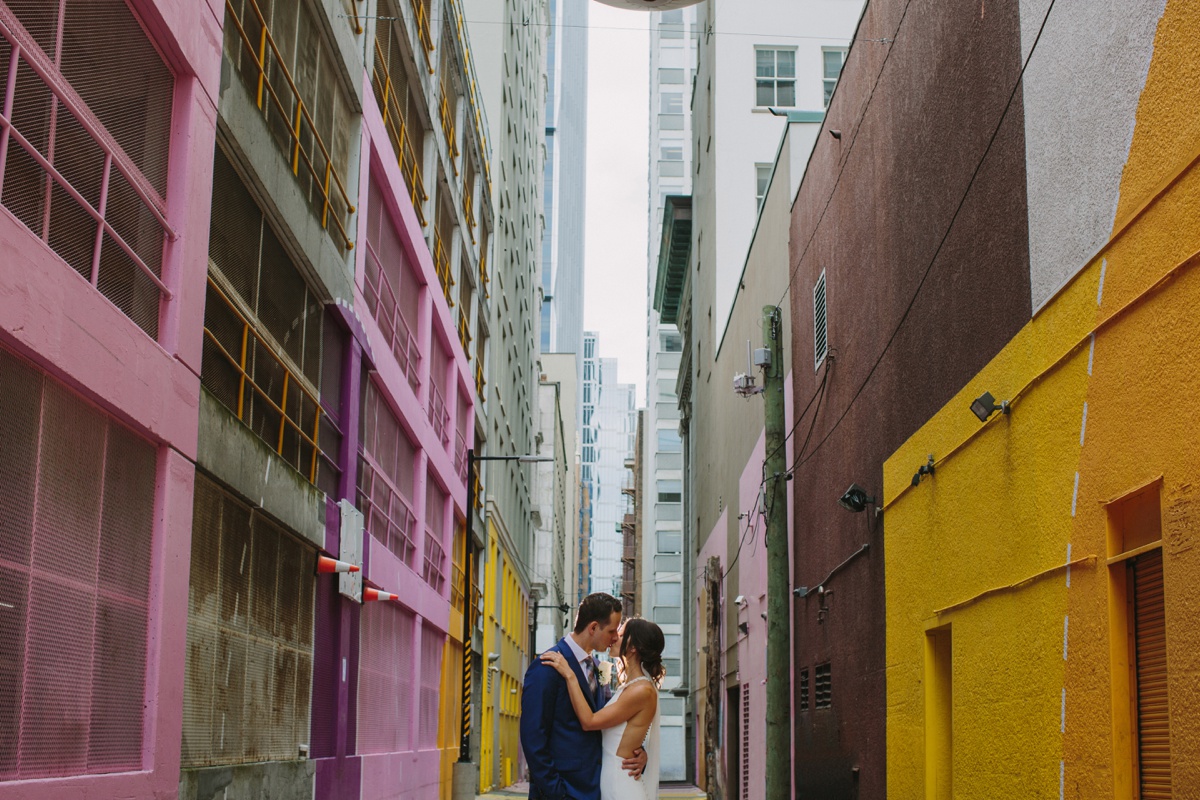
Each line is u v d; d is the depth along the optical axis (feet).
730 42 120.26
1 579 20.21
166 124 28.32
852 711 46.98
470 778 77.61
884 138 41.65
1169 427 19.90
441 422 80.84
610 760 17.97
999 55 29.04
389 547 60.90
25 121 21.21
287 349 40.52
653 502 229.04
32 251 20.68
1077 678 23.86
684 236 149.89
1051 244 25.50
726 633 99.55
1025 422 27.17
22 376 20.93
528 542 178.91
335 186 47.67
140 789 25.45
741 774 85.15
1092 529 23.26
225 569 32.73
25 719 21.04
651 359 250.57
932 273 35.32
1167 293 20.06
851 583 47.52
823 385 54.19
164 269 28.14
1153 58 20.54
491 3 126.62
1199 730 18.58
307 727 42.29
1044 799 25.54
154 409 26.55
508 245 134.41
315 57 43.96
